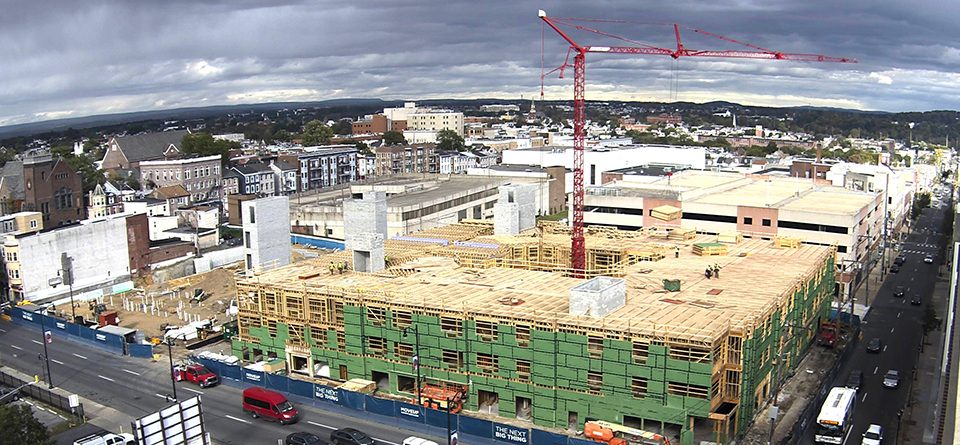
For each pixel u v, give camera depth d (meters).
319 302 85.38
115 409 78.25
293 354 88.38
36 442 59.44
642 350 67.75
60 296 126.12
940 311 119.69
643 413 68.50
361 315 81.94
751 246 111.75
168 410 44.47
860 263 141.38
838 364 90.88
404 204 157.62
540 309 75.38
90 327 103.50
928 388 83.81
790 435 68.94
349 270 97.12
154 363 93.19
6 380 86.31
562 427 72.44
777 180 186.12
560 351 71.38
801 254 105.50
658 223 147.75
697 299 78.81
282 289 87.81
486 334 75.06
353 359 83.50
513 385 74.31
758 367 73.56
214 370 87.06
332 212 164.12
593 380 70.50
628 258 107.06
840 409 70.00
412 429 71.69
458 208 176.38
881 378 88.19
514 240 114.38
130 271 138.12
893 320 116.38
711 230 144.88
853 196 157.50
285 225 115.19
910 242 196.50
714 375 66.75
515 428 66.12
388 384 83.06
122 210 173.00
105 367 91.94
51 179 156.75
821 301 104.31
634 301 78.25
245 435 70.69
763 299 78.81
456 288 85.31
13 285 122.19
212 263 150.75
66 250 127.38
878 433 68.81
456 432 68.69
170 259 147.00
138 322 112.88
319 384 78.44
